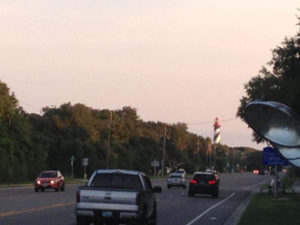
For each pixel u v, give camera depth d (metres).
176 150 164.12
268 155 42.38
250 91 49.91
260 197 45.41
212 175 49.19
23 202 35.03
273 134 13.85
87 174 98.00
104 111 137.75
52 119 112.94
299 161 14.20
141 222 20.25
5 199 37.62
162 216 28.91
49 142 97.94
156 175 125.88
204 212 32.12
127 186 21.25
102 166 100.88
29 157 74.31
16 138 74.31
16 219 23.97
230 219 27.80
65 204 33.81
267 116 13.67
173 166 160.50
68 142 98.94
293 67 31.62
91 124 120.75
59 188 51.25
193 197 48.84
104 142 109.50
